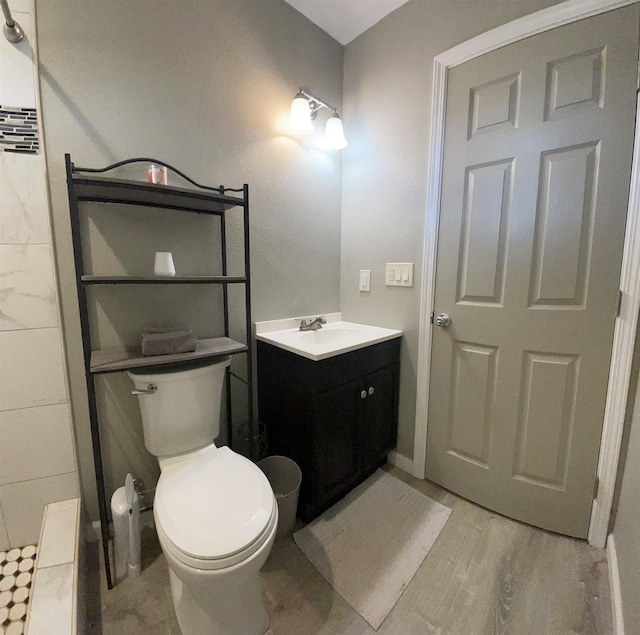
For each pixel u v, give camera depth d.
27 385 1.16
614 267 1.17
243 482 1.06
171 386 1.20
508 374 1.43
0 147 1.05
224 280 1.26
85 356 1.03
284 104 1.68
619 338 1.18
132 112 1.24
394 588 1.15
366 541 1.35
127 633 1.00
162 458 1.23
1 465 1.15
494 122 1.36
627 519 1.11
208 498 0.98
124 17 1.20
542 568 1.22
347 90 1.92
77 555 1.06
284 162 1.71
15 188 1.08
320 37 1.79
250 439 1.45
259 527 0.89
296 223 1.81
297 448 1.47
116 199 1.21
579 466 1.31
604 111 1.14
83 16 1.12
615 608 1.03
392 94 1.70
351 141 1.93
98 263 1.23
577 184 1.20
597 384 1.24
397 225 1.74
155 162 1.19
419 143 1.61
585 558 1.26
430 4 1.51
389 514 1.50
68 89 1.12
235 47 1.48
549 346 1.32
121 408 1.33
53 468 1.23
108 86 1.19
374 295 1.90
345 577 1.19
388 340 1.70
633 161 1.11
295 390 1.45
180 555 0.82
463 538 1.36
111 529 1.34
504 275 1.40
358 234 1.95
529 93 1.27
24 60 1.05
